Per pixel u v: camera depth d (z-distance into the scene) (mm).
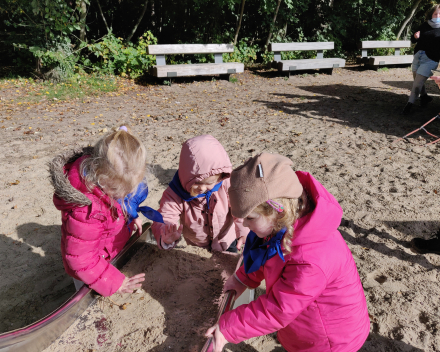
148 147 5250
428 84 9891
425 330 2264
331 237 1429
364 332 1591
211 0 11664
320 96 8555
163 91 8984
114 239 2070
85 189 1617
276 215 1272
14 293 2672
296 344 1642
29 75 9578
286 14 12617
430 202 3711
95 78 9555
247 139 5609
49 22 8945
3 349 1448
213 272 2119
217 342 1449
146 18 12719
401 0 14469
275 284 1407
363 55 12477
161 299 1906
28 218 3547
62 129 6016
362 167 4574
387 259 2914
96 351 1608
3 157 4875
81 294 1814
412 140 5520
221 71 9891
